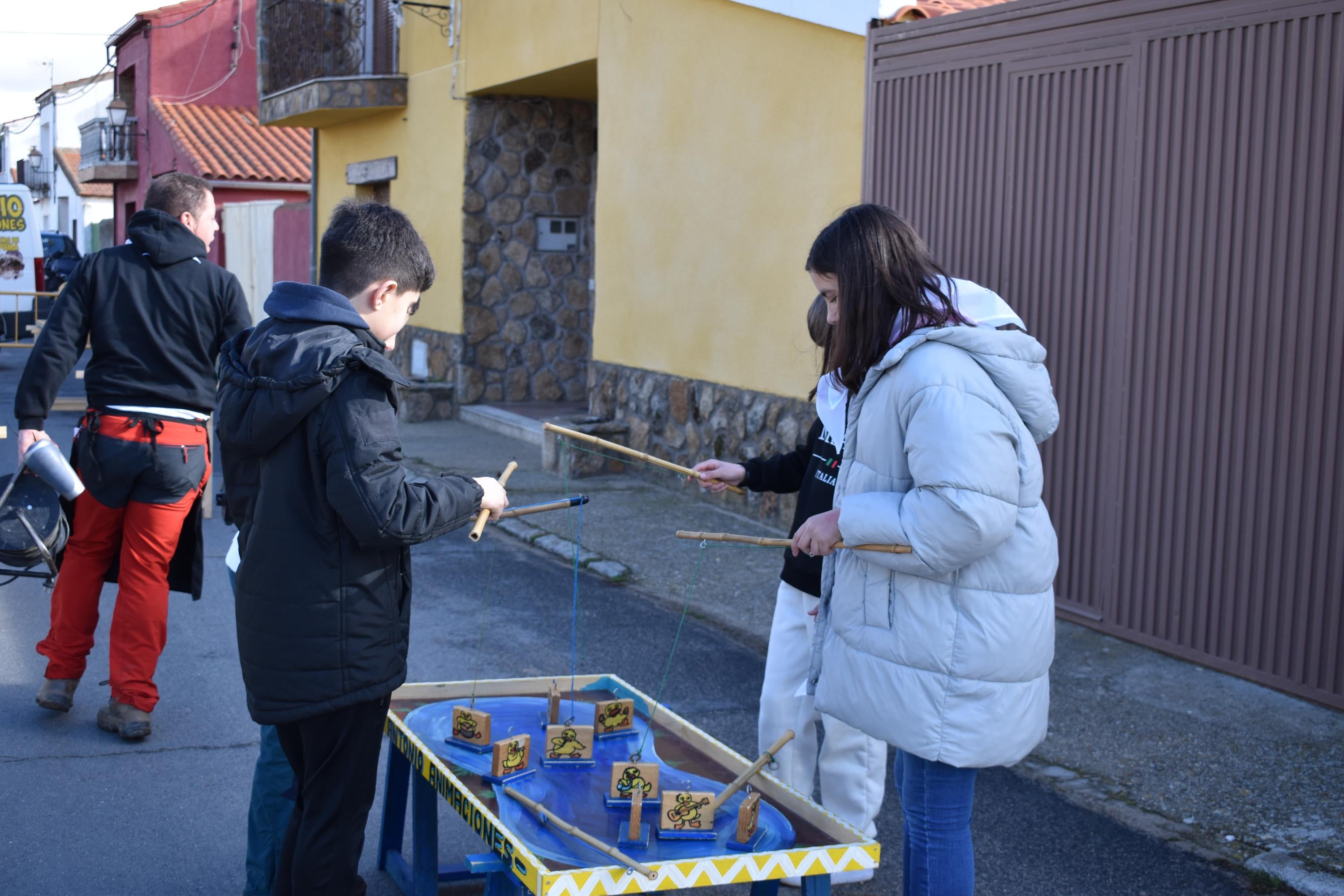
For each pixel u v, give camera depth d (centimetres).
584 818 250
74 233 3512
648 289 898
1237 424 472
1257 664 471
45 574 390
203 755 391
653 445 893
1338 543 439
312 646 227
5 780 365
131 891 306
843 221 242
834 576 248
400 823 321
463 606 584
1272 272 457
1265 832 353
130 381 388
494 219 1174
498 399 1202
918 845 245
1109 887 323
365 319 238
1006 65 570
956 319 232
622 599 604
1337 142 432
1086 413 537
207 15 2303
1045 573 235
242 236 1864
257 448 227
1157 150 500
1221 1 471
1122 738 423
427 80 1227
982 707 230
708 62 805
